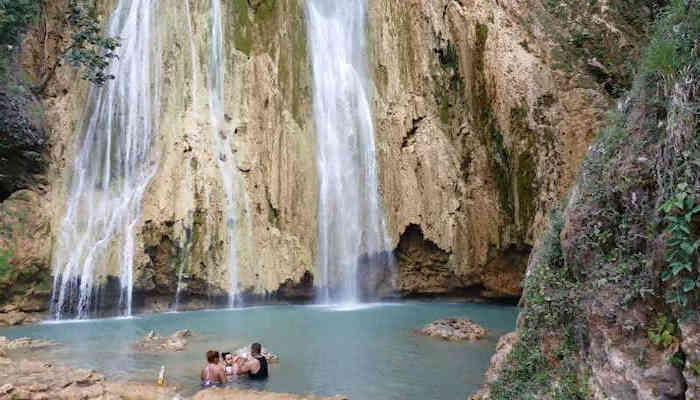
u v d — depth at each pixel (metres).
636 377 5.46
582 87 19.42
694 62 5.88
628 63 19.72
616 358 5.66
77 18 19.72
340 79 22.84
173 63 20.92
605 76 20.11
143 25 21.17
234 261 19.22
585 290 6.34
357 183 21.52
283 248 19.75
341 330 14.20
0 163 18.19
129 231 18.11
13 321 15.79
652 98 6.31
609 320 5.82
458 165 20.89
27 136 18.42
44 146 19.20
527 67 20.02
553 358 6.62
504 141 19.97
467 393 8.75
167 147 19.64
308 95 22.02
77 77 20.33
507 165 19.92
